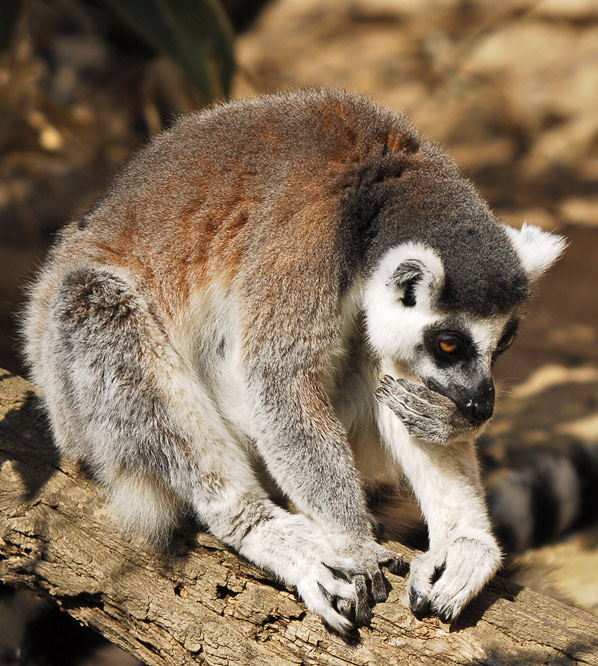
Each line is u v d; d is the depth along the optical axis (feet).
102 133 81.71
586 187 91.91
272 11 139.03
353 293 31.12
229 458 29.71
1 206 81.71
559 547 44.27
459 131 103.91
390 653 26.25
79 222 34.86
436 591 26.84
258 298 29.76
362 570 27.14
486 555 27.81
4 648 31.81
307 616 27.14
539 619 26.58
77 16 87.71
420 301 30.30
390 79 114.73
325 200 30.50
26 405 33.22
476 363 30.42
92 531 29.32
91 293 30.48
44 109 67.67
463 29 123.03
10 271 67.87
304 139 31.60
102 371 29.84
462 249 30.42
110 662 32.42
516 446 48.55
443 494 30.17
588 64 111.34
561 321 68.28
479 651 25.90
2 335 57.16
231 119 32.96
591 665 25.23
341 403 33.17
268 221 30.32
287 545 27.78
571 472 46.32
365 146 31.78
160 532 29.25
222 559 28.68
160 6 53.21
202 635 27.20
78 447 30.83
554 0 121.80
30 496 29.94
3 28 55.42
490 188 90.84
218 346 32.42
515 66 113.60
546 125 104.17
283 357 29.53
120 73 91.97
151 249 31.78
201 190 31.65
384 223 31.04
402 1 133.39
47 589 29.07
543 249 32.78
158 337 30.55
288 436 29.43
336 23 132.87
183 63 53.78
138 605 27.96
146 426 29.53
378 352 31.30
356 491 29.09
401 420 29.73
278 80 112.78
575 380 58.70
